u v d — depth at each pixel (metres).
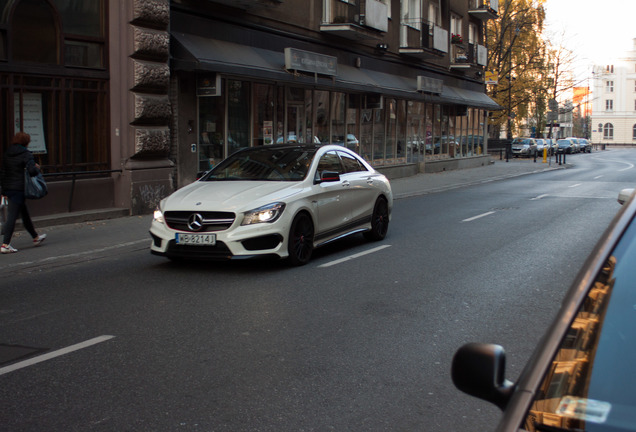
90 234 11.15
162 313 6.25
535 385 1.68
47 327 5.81
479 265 8.66
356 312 6.27
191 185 8.98
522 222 13.22
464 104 32.69
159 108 13.72
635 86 107.19
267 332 5.61
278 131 18.89
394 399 4.16
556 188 22.53
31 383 4.41
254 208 7.90
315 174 9.00
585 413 1.63
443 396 4.21
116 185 13.48
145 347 5.20
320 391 4.28
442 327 5.79
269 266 8.57
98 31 13.03
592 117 110.19
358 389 4.32
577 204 16.86
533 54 47.66
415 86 27.45
